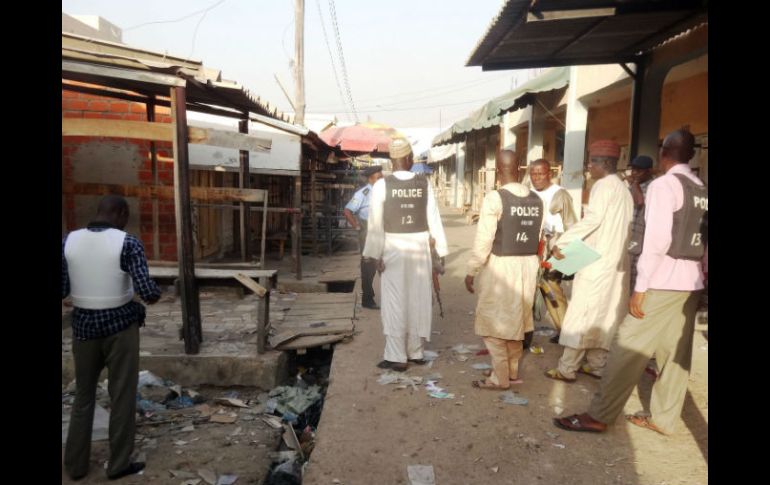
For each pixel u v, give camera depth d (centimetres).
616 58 770
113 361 327
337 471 308
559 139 1527
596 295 421
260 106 744
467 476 303
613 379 338
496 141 2081
